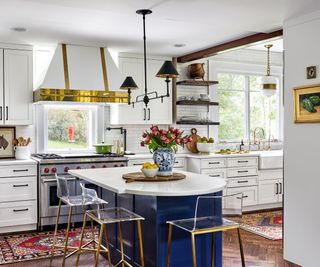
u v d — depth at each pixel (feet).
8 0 11.53
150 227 10.68
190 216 10.75
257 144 23.70
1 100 17.26
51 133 19.38
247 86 23.98
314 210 12.19
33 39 16.93
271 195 21.13
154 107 20.27
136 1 10.82
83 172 13.76
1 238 15.72
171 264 10.52
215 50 18.39
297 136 12.75
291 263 12.90
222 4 11.05
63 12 12.91
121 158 18.38
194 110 21.98
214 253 11.12
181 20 12.94
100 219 10.19
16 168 16.38
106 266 12.85
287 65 13.08
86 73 17.81
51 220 16.90
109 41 17.42
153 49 19.11
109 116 20.45
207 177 12.41
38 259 13.41
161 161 12.01
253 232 16.62
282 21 13.03
